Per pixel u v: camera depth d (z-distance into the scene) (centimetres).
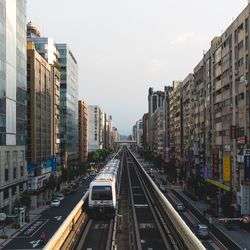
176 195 12244
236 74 8688
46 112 12938
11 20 8969
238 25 8525
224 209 8362
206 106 11725
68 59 17912
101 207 6078
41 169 11944
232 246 6038
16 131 9306
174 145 19725
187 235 4097
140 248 4188
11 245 6088
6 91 8556
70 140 18538
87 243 4428
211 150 11019
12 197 8806
